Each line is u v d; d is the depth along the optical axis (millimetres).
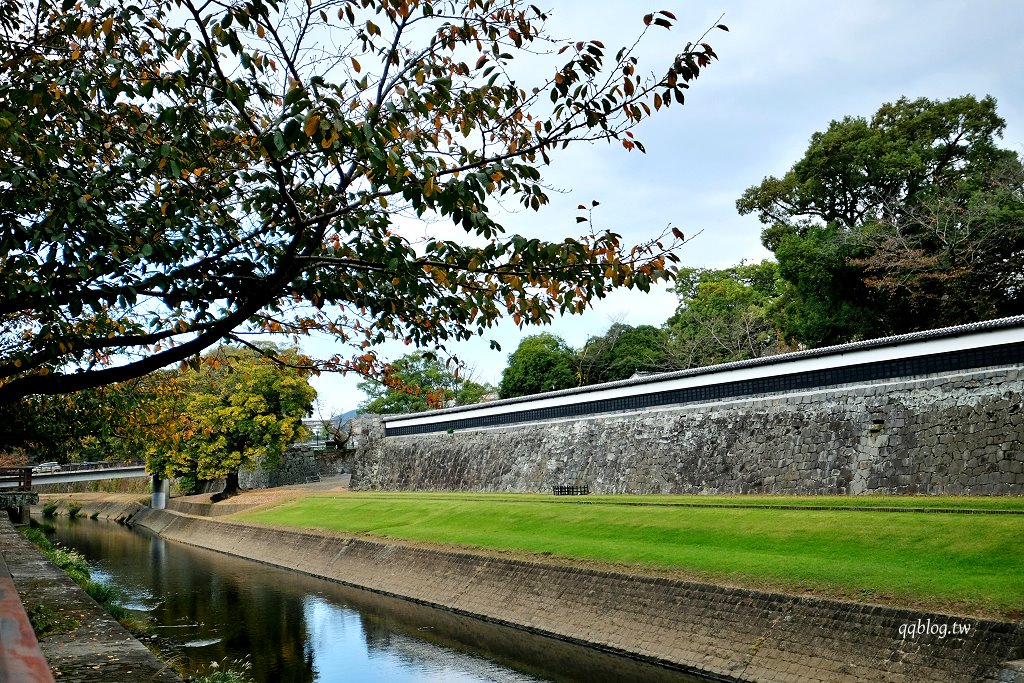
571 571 17094
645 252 6332
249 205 6715
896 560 12867
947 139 32875
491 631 17359
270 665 15500
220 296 6855
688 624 13938
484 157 6074
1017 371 17562
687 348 43375
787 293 36875
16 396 6562
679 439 25625
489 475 34156
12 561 17500
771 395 23172
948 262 28297
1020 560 11547
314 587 24219
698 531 17453
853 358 20906
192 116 6113
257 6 5359
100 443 21062
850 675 11125
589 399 29969
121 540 40438
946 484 18156
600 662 14414
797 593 12641
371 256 6203
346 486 47312
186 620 19703
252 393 43812
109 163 7094
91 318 7961
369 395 60031
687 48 5758
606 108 5930
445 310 7414
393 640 17047
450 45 6203
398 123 5633
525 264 6172
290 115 4965
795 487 21469
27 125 6035
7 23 6367
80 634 9781
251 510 39906
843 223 33750
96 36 6207
